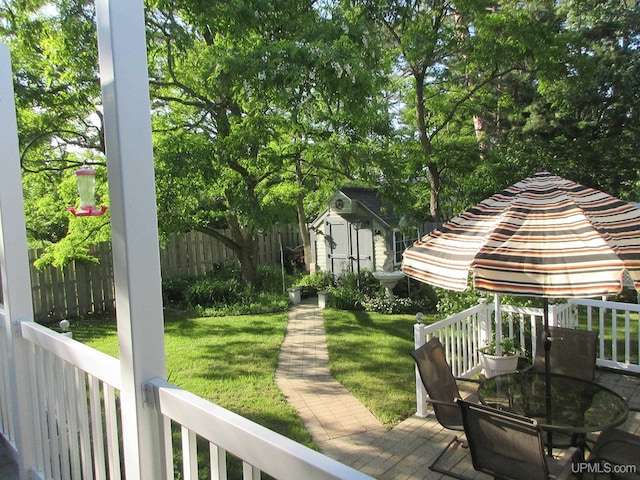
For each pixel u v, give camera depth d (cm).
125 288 153
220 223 1142
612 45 1177
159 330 159
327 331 712
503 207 292
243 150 707
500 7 1168
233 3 593
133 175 153
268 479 300
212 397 460
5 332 274
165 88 841
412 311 832
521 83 1178
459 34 880
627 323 487
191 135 746
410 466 331
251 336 692
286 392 472
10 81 261
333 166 888
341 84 554
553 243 234
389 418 405
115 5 149
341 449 355
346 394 463
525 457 243
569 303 515
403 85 1034
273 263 1292
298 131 776
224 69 570
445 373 364
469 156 945
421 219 967
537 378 350
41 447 241
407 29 844
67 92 724
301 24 641
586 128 1109
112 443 181
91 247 903
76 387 203
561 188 300
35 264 812
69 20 623
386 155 833
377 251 1032
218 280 984
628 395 444
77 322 836
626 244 256
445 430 381
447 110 1019
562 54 840
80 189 338
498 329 498
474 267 240
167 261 1050
